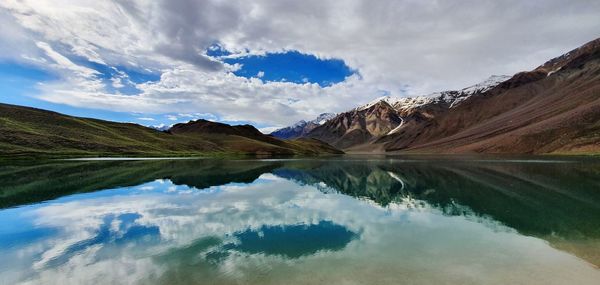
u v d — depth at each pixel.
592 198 28.38
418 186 38.47
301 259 14.85
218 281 12.64
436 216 22.97
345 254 15.38
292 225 21.02
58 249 16.69
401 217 22.84
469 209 25.02
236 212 25.06
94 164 73.25
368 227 20.23
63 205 27.88
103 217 23.61
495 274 12.69
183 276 13.19
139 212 25.19
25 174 50.88
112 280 12.99
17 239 18.41
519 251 15.20
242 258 15.09
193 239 18.19
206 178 48.78
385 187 38.25
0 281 13.07
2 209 26.44
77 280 13.07
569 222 20.42
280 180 46.47
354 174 55.19
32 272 13.86
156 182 43.53
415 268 13.51
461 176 47.22
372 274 13.00
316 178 49.12
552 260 13.95
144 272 13.66
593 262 13.59
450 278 12.45
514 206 25.62
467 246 16.12
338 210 25.56
